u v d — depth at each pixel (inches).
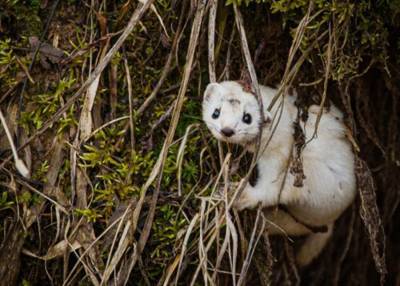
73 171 136.9
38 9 139.2
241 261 151.6
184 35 143.5
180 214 140.9
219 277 148.6
